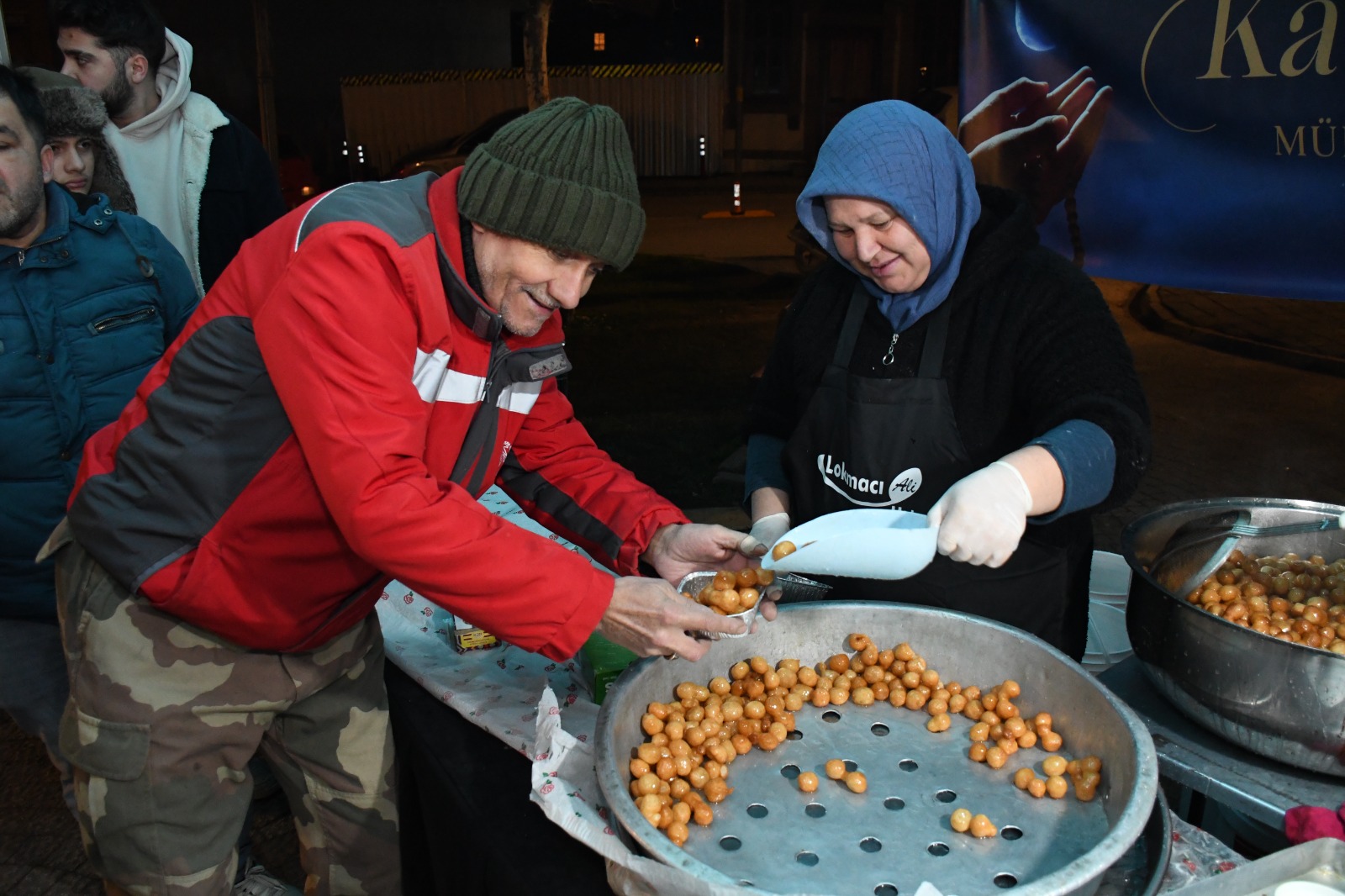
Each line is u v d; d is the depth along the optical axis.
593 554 1.86
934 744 1.58
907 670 1.68
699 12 25.56
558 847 1.41
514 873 1.35
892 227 1.68
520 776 1.59
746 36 22.39
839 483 1.94
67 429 2.07
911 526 1.54
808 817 1.40
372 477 1.29
